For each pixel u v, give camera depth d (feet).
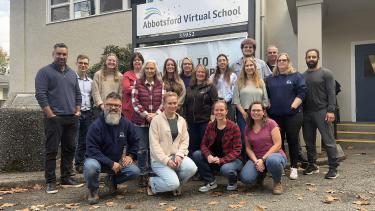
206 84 19.58
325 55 37.14
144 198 17.29
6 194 18.54
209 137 18.17
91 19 45.52
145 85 19.24
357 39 35.81
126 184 20.01
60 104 18.60
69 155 19.72
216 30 24.94
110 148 17.13
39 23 50.01
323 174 20.92
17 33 51.90
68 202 16.99
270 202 16.07
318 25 27.20
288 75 19.75
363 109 35.81
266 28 35.94
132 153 17.79
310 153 20.98
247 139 18.39
